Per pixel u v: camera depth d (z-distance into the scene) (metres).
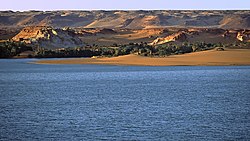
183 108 91.56
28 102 105.25
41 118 81.50
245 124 74.12
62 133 68.62
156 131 69.38
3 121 78.81
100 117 81.56
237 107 92.44
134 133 68.19
